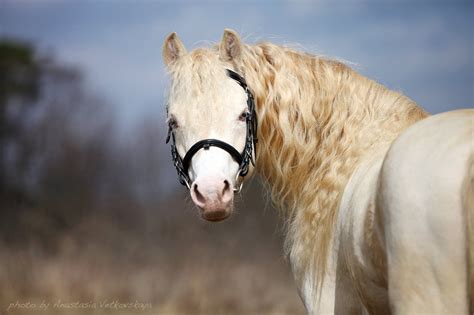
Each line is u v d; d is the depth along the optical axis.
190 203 7.82
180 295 21.02
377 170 5.54
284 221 7.22
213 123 6.40
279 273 24.97
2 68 59.84
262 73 6.89
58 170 46.50
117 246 30.44
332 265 6.25
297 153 6.88
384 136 6.41
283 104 6.82
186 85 6.53
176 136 6.57
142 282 22.23
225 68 6.70
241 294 21.50
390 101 6.67
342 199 6.02
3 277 20.77
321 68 7.00
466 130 4.75
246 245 29.33
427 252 4.66
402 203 4.81
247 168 6.55
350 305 6.12
